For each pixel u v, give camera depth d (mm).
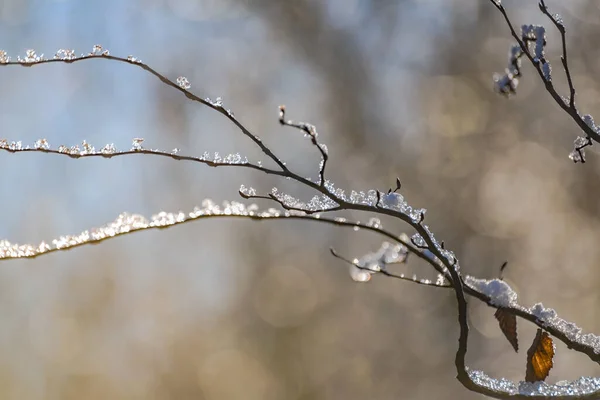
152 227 2092
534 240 9445
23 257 2049
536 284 9172
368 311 11047
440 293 9898
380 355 10617
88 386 12148
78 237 2080
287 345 11805
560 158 9406
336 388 10977
